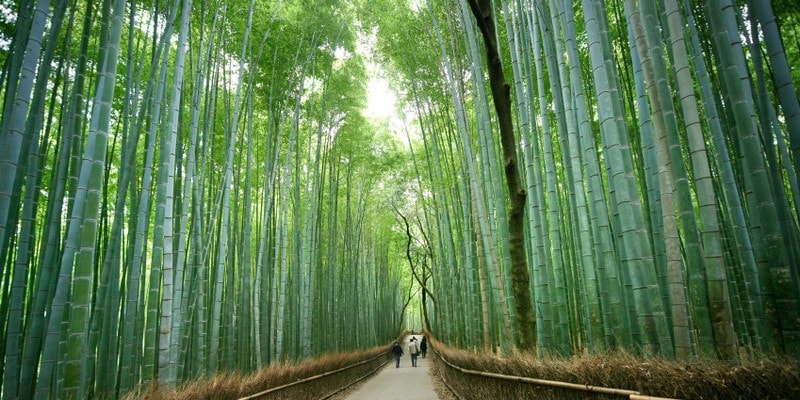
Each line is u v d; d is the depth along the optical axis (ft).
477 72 21.33
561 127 17.56
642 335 10.12
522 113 17.79
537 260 16.98
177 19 20.67
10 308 10.52
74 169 12.37
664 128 9.26
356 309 47.91
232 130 19.34
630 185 10.70
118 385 16.35
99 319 12.63
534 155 18.62
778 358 6.29
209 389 13.58
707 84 11.50
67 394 9.44
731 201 10.96
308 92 31.48
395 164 45.44
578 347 20.49
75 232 9.91
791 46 17.40
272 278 27.50
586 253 14.25
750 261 10.59
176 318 15.11
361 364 38.06
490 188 24.31
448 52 27.48
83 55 12.64
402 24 28.76
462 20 23.18
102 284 12.80
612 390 8.57
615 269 12.36
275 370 20.17
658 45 9.36
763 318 10.23
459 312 37.60
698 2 13.83
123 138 14.23
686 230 8.95
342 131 35.45
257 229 28.04
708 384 6.55
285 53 26.35
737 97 7.79
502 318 20.63
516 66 17.94
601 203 12.84
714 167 15.74
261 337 25.23
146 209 13.99
